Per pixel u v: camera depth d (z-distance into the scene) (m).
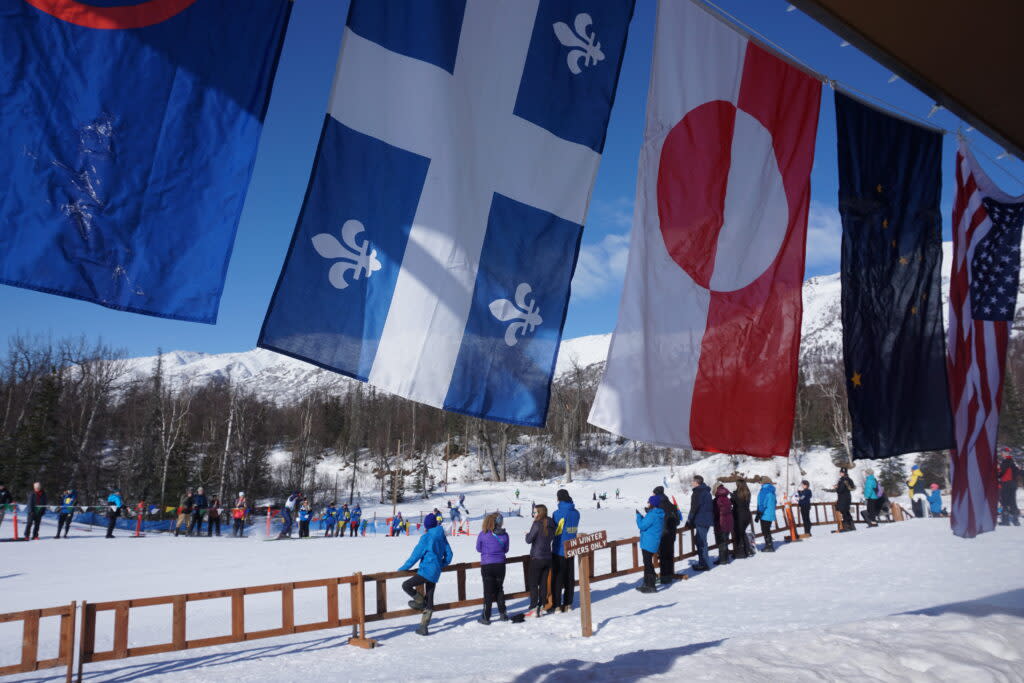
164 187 3.23
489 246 4.30
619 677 4.49
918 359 6.27
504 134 4.45
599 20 4.94
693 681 4.31
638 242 5.06
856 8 4.14
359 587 8.98
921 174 6.64
